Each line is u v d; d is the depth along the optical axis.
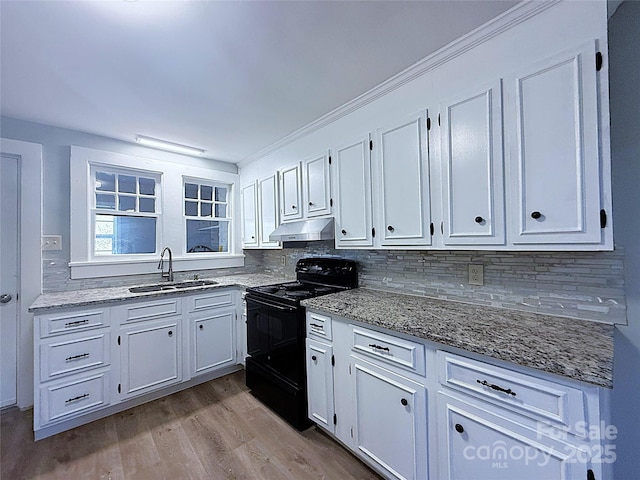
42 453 1.76
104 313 2.13
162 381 2.39
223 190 3.59
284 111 2.18
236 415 2.15
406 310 1.61
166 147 2.94
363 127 2.00
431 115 1.58
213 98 1.97
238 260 3.54
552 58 1.15
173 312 2.47
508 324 1.31
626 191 1.21
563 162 1.12
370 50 1.50
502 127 1.29
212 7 1.18
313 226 2.31
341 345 1.70
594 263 1.30
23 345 2.24
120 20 1.24
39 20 1.22
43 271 2.34
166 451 1.77
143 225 2.94
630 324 1.20
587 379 0.84
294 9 1.21
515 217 1.25
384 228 1.83
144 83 1.76
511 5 1.22
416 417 1.31
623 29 1.20
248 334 2.53
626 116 1.20
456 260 1.79
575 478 0.88
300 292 2.22
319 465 1.65
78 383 2.01
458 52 1.46
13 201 2.25
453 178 1.47
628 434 1.19
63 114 2.18
